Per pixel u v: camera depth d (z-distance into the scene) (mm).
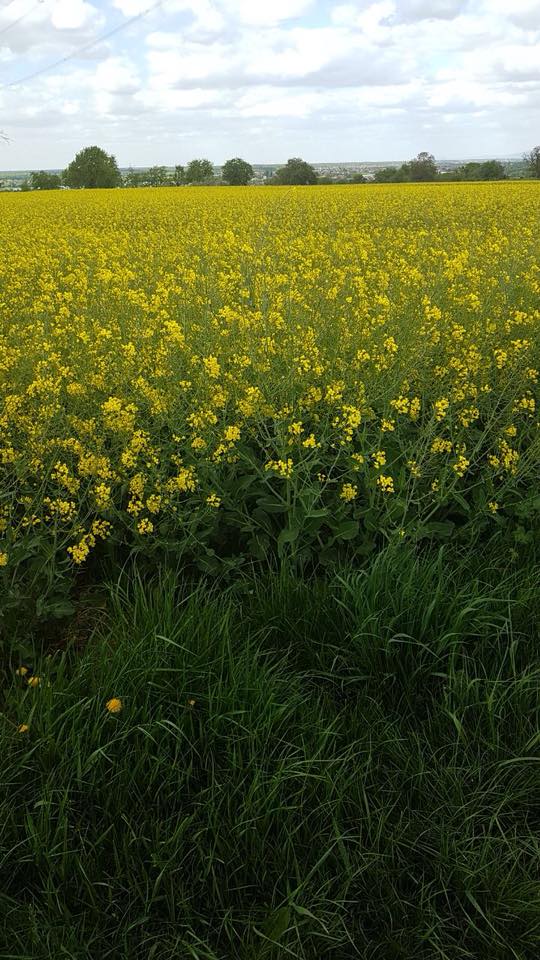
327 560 3178
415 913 1889
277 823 2035
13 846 1943
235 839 1971
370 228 11922
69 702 2322
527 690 2410
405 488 3271
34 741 2215
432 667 2557
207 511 3146
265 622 2820
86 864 1901
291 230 11602
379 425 3922
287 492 3176
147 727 2223
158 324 5117
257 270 6898
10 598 2764
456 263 5797
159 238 10336
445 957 1749
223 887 1914
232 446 3283
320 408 3877
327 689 2596
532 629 2758
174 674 2436
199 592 3016
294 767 2166
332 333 4676
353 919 1873
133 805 2064
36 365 4297
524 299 5789
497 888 1901
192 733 2254
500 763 2172
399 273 6484
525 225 12016
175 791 2090
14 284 7129
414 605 2693
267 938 1716
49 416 3430
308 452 3568
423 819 2104
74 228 13453
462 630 2643
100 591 3232
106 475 3176
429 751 2330
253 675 2457
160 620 2619
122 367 4250
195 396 3848
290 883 1923
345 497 3125
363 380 3947
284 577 2930
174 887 1880
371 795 2150
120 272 6477
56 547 2920
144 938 1804
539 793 2180
